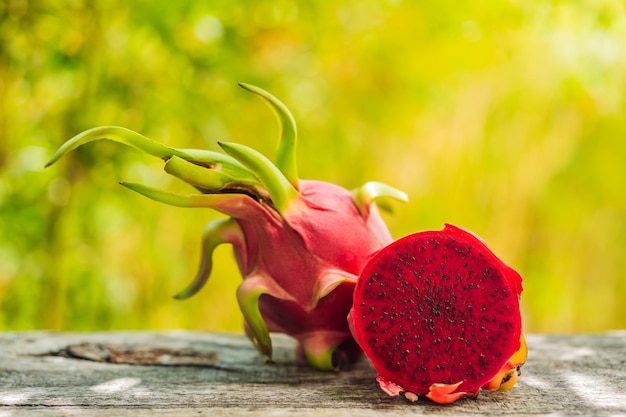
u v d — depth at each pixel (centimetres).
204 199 65
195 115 116
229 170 66
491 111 153
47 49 109
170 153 65
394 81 136
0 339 80
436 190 150
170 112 115
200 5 113
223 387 66
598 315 194
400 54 134
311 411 61
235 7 117
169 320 129
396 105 138
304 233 66
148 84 114
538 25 131
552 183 167
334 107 132
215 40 116
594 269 192
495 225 160
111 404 63
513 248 166
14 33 107
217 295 131
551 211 170
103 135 64
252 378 69
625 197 175
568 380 67
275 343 80
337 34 129
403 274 63
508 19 126
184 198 65
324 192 68
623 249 190
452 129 151
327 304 66
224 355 75
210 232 69
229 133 119
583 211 177
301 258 66
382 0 128
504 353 62
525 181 161
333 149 130
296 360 74
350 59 135
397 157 149
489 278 63
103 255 125
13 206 110
